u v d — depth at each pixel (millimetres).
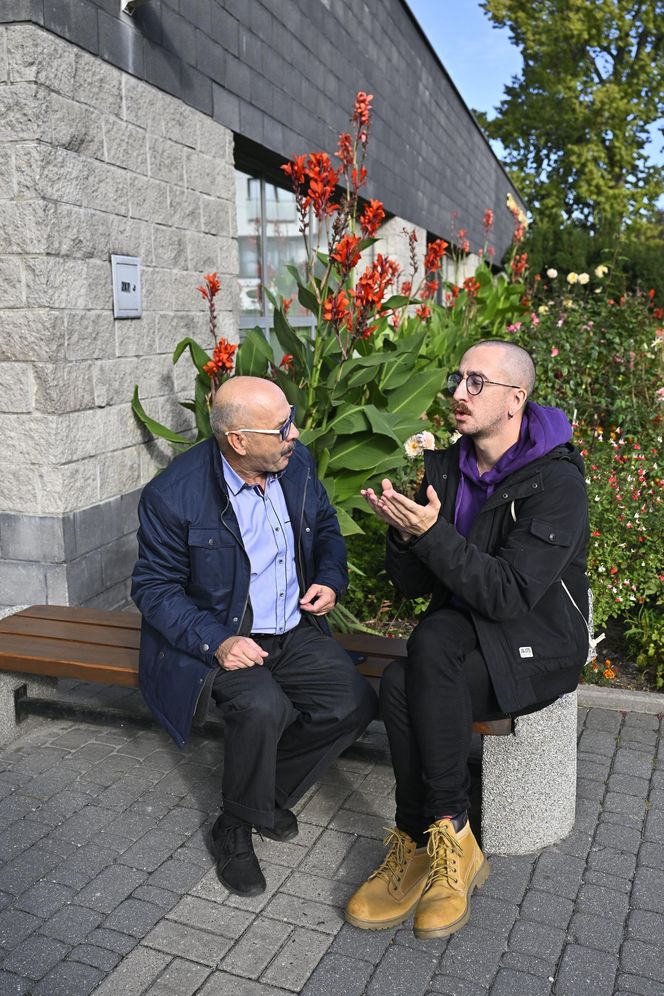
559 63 27750
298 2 6879
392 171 10250
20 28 3533
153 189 4625
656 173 28312
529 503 2410
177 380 4984
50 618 3465
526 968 2193
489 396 2395
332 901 2463
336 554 2873
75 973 2178
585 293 8742
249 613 2668
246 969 2197
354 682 2643
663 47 27812
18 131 3602
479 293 8500
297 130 6957
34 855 2652
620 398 6387
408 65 10875
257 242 7008
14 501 3887
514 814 2611
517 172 29266
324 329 4434
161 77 4660
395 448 4422
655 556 4109
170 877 2562
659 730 3438
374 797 2986
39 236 3654
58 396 3785
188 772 3139
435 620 2439
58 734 3408
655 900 2445
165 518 2586
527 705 2389
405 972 2186
